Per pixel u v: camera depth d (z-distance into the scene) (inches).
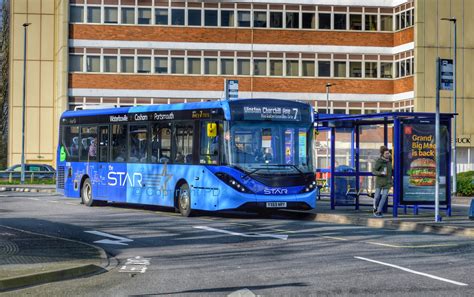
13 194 1552.7
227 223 807.7
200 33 2549.2
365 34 2600.9
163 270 467.5
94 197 1088.8
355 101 2600.9
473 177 1680.6
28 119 2970.0
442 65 802.2
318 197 1272.1
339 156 2186.3
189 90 2544.3
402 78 2544.3
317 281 414.6
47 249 549.6
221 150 852.6
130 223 802.8
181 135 917.8
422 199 868.0
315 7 2588.6
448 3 2452.0
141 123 990.4
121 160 1027.3
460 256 526.3
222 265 486.6
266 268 469.4
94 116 1092.5
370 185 1510.8
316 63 2588.6
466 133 2448.3
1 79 3585.1
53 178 2285.9
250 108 858.8
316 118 903.1
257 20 2571.4
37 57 2979.8
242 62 2568.9
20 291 385.4
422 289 386.6
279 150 864.3
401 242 621.0
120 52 2527.1
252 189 843.4
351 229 748.6
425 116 864.3
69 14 2512.3
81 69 2514.8
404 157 864.3
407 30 2514.8
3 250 538.9
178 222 818.8
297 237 661.3
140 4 2529.5
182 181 917.2
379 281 413.7
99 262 493.4
